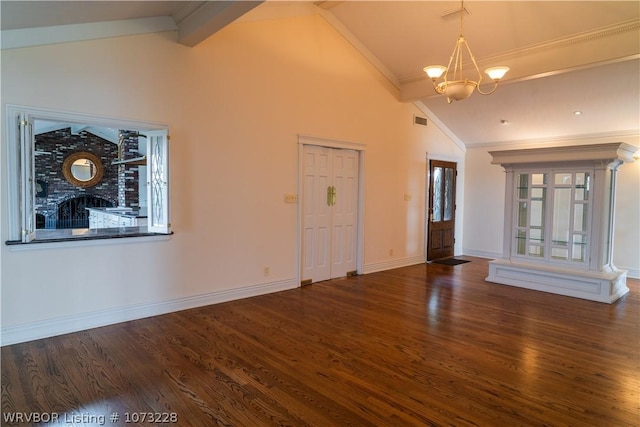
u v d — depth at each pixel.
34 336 3.31
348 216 5.98
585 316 4.21
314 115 5.30
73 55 3.38
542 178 5.46
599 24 4.28
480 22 4.76
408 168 6.88
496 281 5.70
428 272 6.43
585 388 2.65
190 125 4.13
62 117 3.34
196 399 2.44
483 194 7.93
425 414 2.31
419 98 6.35
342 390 2.58
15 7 2.67
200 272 4.30
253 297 4.75
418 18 5.00
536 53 4.89
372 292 5.10
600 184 4.93
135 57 3.73
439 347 3.32
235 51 4.45
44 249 3.32
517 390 2.61
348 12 5.26
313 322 3.90
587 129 6.41
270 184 4.86
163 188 3.97
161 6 3.55
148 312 3.95
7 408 2.31
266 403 2.40
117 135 9.28
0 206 3.10
